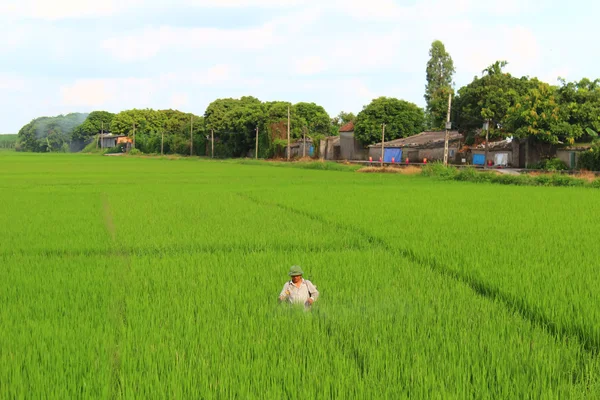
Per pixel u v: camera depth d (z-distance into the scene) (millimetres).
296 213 18719
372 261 10781
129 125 131125
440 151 59094
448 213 18125
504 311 7426
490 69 55500
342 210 19172
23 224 16109
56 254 11977
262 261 10891
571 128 44562
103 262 10930
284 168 60750
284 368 5551
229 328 6762
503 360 5680
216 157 98625
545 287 8461
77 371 5492
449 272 9875
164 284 9031
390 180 38969
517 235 13562
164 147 118062
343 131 76500
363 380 5262
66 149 166125
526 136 45750
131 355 5902
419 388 5078
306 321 6969
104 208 20500
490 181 36812
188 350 6055
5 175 43969
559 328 6703
